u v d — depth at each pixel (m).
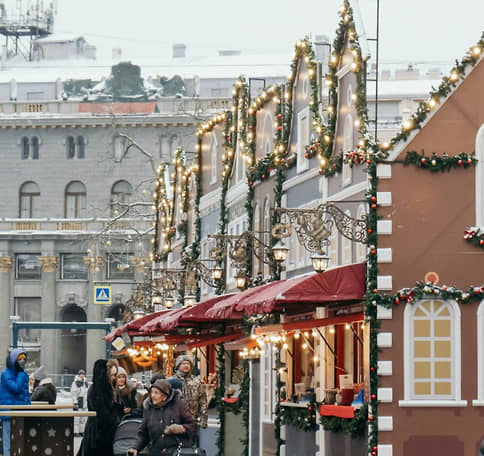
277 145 47.47
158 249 87.69
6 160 137.62
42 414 27.16
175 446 29.52
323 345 40.66
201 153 66.06
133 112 136.00
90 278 131.12
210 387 54.31
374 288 35.12
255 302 37.44
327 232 34.72
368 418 35.38
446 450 35.09
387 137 43.47
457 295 35.19
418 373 35.22
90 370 128.88
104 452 34.44
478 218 35.47
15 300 132.88
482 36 35.75
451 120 35.62
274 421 44.62
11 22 165.50
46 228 132.88
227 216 58.22
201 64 152.88
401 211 35.34
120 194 135.88
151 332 64.62
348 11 39.03
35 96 150.38
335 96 40.84
